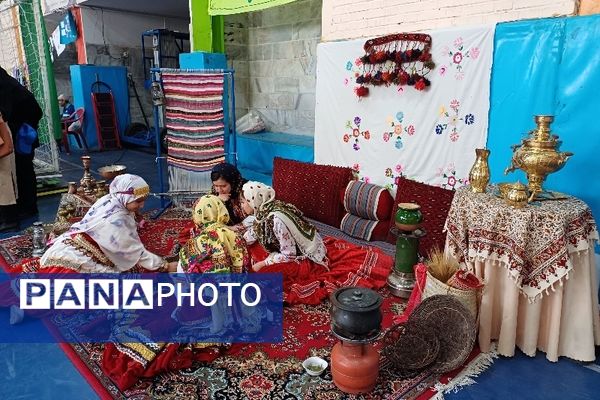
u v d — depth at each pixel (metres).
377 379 2.00
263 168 5.27
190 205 4.62
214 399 1.88
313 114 5.62
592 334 2.15
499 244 2.14
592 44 2.47
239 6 4.90
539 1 2.73
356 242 3.67
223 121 4.36
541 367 2.13
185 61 5.41
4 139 3.73
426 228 3.25
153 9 8.76
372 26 3.71
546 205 2.14
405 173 3.58
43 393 1.92
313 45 5.44
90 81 8.55
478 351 2.23
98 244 2.48
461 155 3.19
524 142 2.20
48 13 9.67
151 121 9.67
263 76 6.22
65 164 7.25
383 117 3.67
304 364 2.07
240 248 2.34
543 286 2.08
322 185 4.07
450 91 3.18
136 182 2.59
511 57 2.81
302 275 2.76
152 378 2.00
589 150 2.54
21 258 3.28
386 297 2.75
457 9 3.13
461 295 2.13
